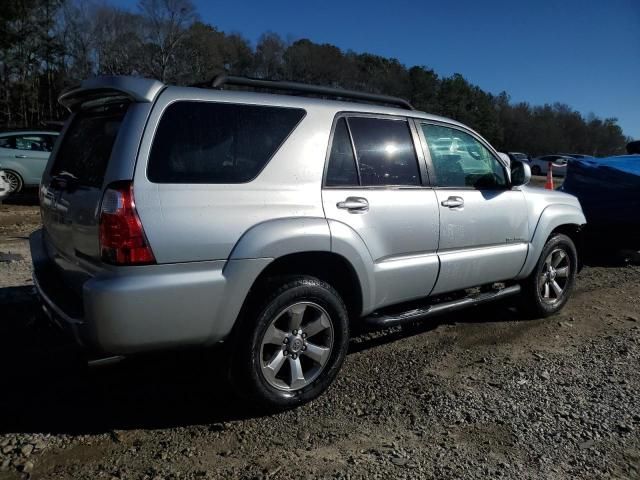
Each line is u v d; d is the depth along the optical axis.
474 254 4.54
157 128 3.10
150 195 2.99
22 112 53.44
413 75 71.56
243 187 3.30
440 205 4.25
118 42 54.78
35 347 4.41
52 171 4.09
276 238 3.30
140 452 3.08
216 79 3.54
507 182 4.90
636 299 6.25
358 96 4.16
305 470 2.95
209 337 3.20
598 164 8.05
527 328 5.20
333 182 3.70
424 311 4.27
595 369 4.28
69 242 3.41
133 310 2.93
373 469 2.96
